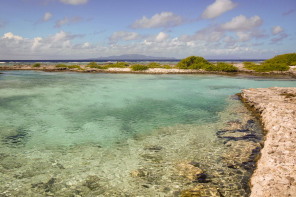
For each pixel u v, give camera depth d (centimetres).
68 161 611
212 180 512
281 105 1050
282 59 4534
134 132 849
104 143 741
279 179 443
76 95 1619
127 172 553
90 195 460
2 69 4234
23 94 1642
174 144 732
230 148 693
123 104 1338
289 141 629
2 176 529
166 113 1130
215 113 1130
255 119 1016
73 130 866
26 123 947
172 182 507
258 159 599
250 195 431
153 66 4659
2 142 738
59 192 469
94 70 3931
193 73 3719
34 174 540
